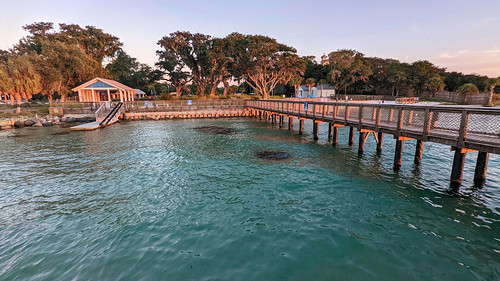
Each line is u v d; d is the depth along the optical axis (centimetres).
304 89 7638
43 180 1111
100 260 559
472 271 499
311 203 821
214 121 3322
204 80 6128
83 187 1016
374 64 7525
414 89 6425
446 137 900
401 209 767
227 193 919
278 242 607
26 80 3425
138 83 6631
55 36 5112
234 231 660
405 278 483
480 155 920
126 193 943
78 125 2845
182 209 797
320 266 520
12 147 1800
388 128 1180
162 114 3631
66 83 4753
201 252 575
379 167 1193
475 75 6544
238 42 5253
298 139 1966
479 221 690
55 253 592
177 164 1312
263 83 5753
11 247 623
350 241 607
